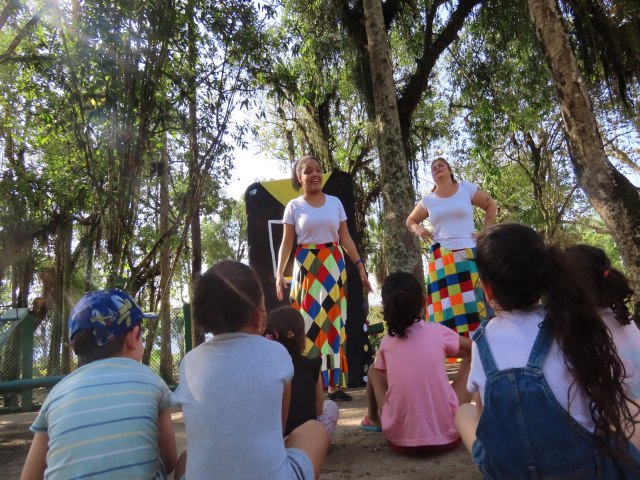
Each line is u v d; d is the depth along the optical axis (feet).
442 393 10.28
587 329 4.98
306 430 7.14
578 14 29.78
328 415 10.13
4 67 31.99
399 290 10.52
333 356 13.00
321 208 13.53
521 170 59.52
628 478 4.95
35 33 28.63
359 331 18.29
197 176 25.72
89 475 5.72
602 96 39.88
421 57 37.09
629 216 18.58
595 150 19.39
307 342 13.02
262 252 18.76
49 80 22.77
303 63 34.94
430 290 13.71
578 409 4.91
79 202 46.06
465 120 44.14
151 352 27.09
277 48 28.86
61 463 5.81
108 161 21.84
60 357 29.71
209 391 5.88
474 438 6.22
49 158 43.91
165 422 6.68
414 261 22.74
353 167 47.29
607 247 76.23
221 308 6.32
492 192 49.16
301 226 13.44
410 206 23.24
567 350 4.95
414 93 35.04
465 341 11.03
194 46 22.97
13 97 34.40
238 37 23.93
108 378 6.32
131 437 6.00
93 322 6.66
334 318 13.16
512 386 5.06
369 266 47.67
